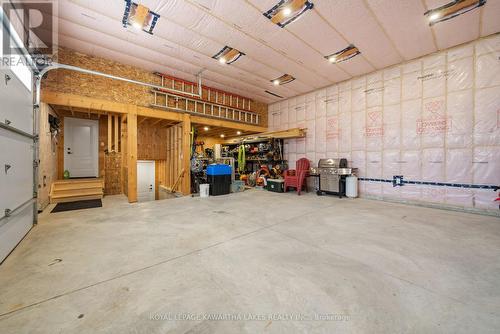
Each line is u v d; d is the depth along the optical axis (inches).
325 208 185.8
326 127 271.3
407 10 137.4
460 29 155.3
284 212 171.5
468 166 171.2
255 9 137.2
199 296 65.9
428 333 51.6
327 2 131.1
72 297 65.3
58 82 179.8
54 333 51.7
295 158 308.8
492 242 108.3
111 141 271.4
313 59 201.8
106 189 274.4
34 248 101.0
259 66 217.0
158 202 213.2
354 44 176.1
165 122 279.4
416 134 198.2
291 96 311.0
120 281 74.1
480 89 165.8
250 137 354.9
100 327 53.6
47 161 195.5
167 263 87.1
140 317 57.1
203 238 114.6
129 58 200.5
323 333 51.7
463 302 62.9
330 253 96.3
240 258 91.6
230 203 207.8
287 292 67.9
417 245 104.9
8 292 67.4
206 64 213.3
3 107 89.5
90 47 181.2
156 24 151.3
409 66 202.4
